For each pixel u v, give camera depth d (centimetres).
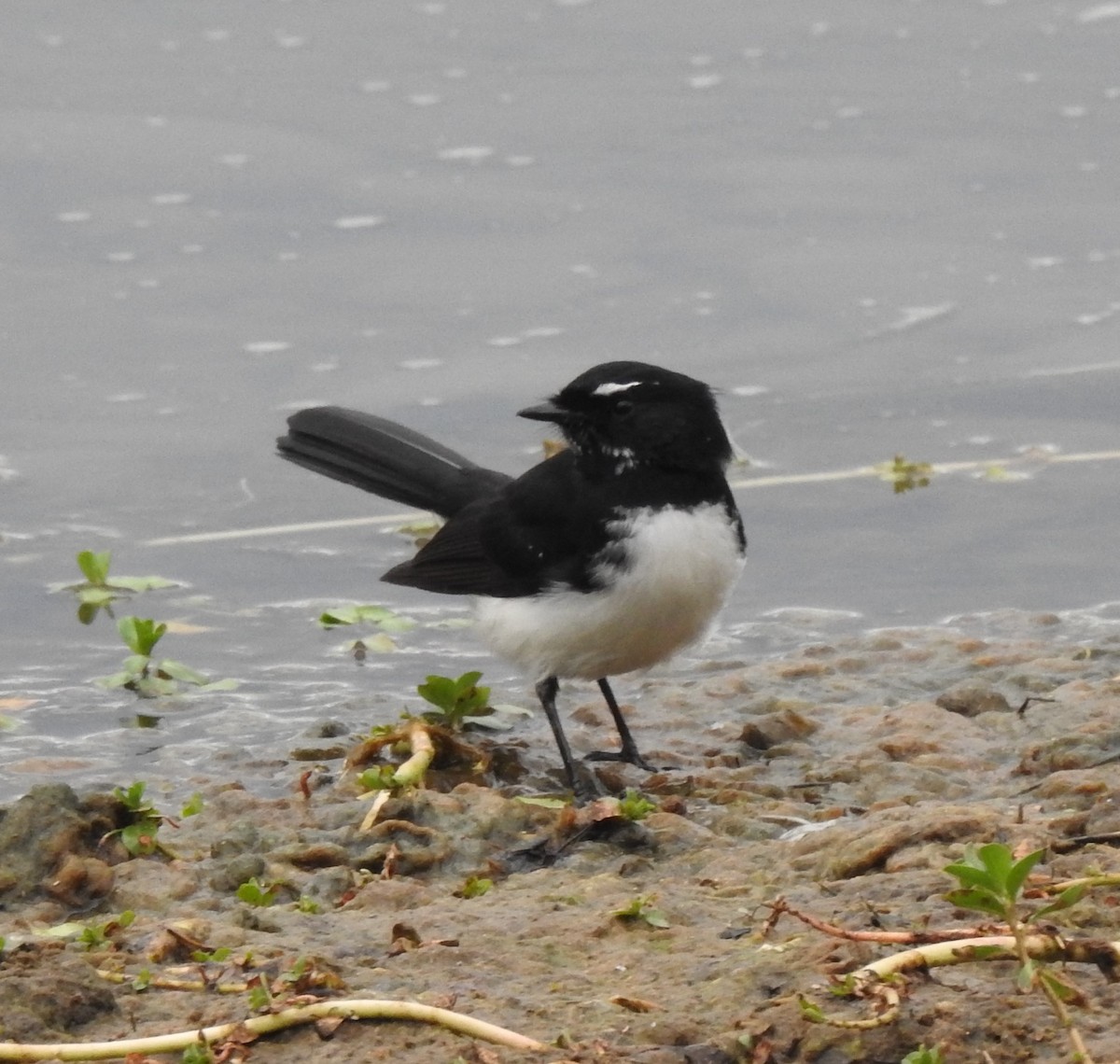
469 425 1606
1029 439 1595
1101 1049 629
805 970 696
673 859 909
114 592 1394
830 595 1380
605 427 1103
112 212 1912
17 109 2070
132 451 1595
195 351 1720
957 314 1770
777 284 1808
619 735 1146
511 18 2295
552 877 870
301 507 1535
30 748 1148
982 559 1422
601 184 1958
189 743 1154
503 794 1059
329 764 1094
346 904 840
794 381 1688
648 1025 671
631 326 1750
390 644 1326
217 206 1923
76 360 1706
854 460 1573
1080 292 1792
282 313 1770
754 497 1527
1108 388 1658
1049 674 1195
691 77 2161
